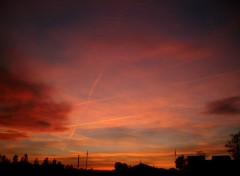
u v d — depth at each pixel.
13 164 84.19
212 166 48.31
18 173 75.31
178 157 74.69
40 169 81.50
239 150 48.66
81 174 75.81
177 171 63.59
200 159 52.97
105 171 78.19
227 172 46.06
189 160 53.50
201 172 48.97
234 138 49.53
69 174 75.44
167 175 63.06
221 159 50.16
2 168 79.00
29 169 80.75
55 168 83.00
